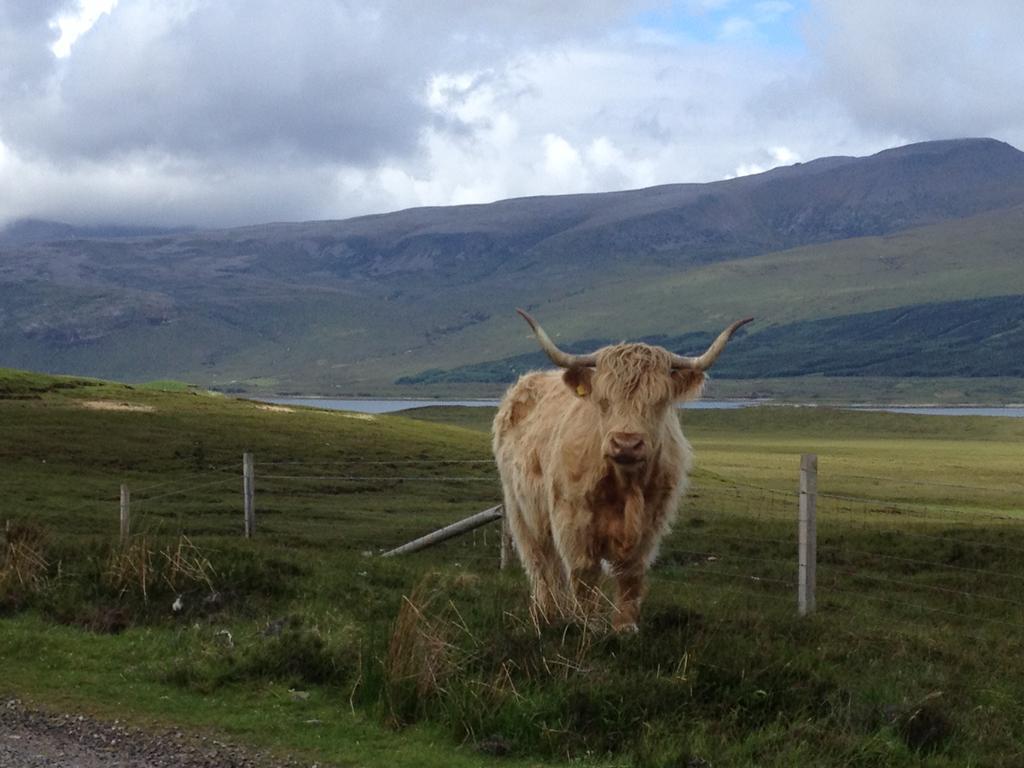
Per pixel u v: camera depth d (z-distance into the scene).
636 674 8.91
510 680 8.73
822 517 34.69
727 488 46.78
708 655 9.34
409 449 55.72
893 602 17.02
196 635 10.66
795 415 150.38
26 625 11.30
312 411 75.38
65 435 48.31
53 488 34.66
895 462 77.69
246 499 23.22
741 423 146.00
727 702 8.73
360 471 47.03
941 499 50.19
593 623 9.98
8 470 38.66
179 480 39.66
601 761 7.91
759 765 7.79
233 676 9.55
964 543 22.78
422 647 9.11
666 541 24.02
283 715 8.77
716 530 26.88
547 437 11.29
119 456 44.59
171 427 54.75
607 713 8.44
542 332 10.38
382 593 13.19
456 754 8.05
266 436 54.69
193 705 9.00
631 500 10.17
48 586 12.27
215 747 8.11
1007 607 17.05
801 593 12.40
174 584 12.34
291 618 11.05
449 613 10.62
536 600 11.11
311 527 28.30
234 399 76.94
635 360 10.02
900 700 8.94
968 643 13.18
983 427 138.75
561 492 10.64
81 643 10.63
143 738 8.27
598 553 10.55
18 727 8.48
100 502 31.59
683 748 7.87
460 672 8.99
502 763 7.91
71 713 8.79
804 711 8.60
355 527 28.72
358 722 8.64
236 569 12.91
